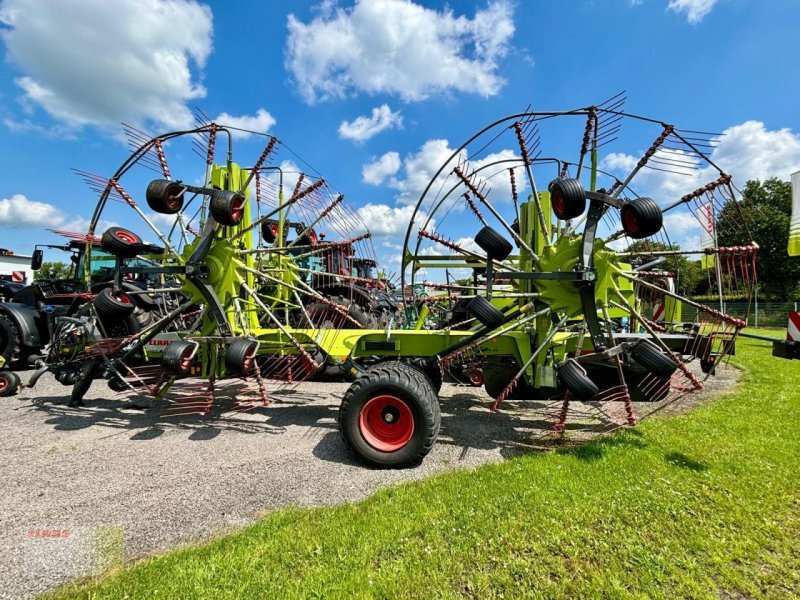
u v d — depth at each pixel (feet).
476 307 11.69
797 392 19.31
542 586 6.38
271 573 6.64
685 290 19.94
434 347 13.82
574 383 11.20
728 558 7.07
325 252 17.94
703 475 10.11
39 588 6.47
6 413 16.08
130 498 9.40
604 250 11.69
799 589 6.39
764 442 12.35
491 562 6.92
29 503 9.15
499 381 16.65
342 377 21.98
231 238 14.49
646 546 7.37
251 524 8.30
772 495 9.18
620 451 11.60
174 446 12.65
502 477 10.02
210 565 6.78
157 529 8.18
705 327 14.06
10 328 22.90
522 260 15.02
